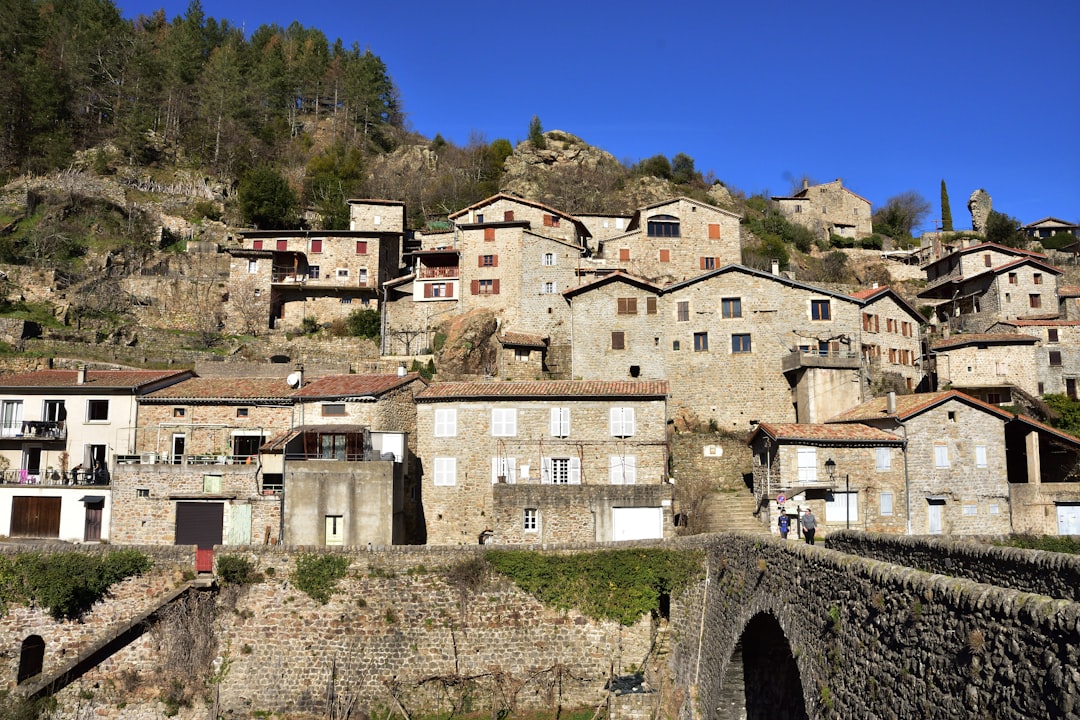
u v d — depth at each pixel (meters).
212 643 30.33
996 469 41.66
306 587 30.77
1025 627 9.62
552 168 109.75
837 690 14.94
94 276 72.94
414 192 102.31
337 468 36.53
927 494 40.66
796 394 54.56
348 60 139.88
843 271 92.12
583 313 59.06
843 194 110.12
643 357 57.84
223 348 66.38
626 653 30.52
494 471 42.09
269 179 88.12
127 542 37.88
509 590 31.00
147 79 108.94
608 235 82.06
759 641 23.80
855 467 40.22
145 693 29.66
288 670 30.14
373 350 66.44
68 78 100.94
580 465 42.00
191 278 73.69
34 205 81.25
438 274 68.38
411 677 30.09
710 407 56.12
